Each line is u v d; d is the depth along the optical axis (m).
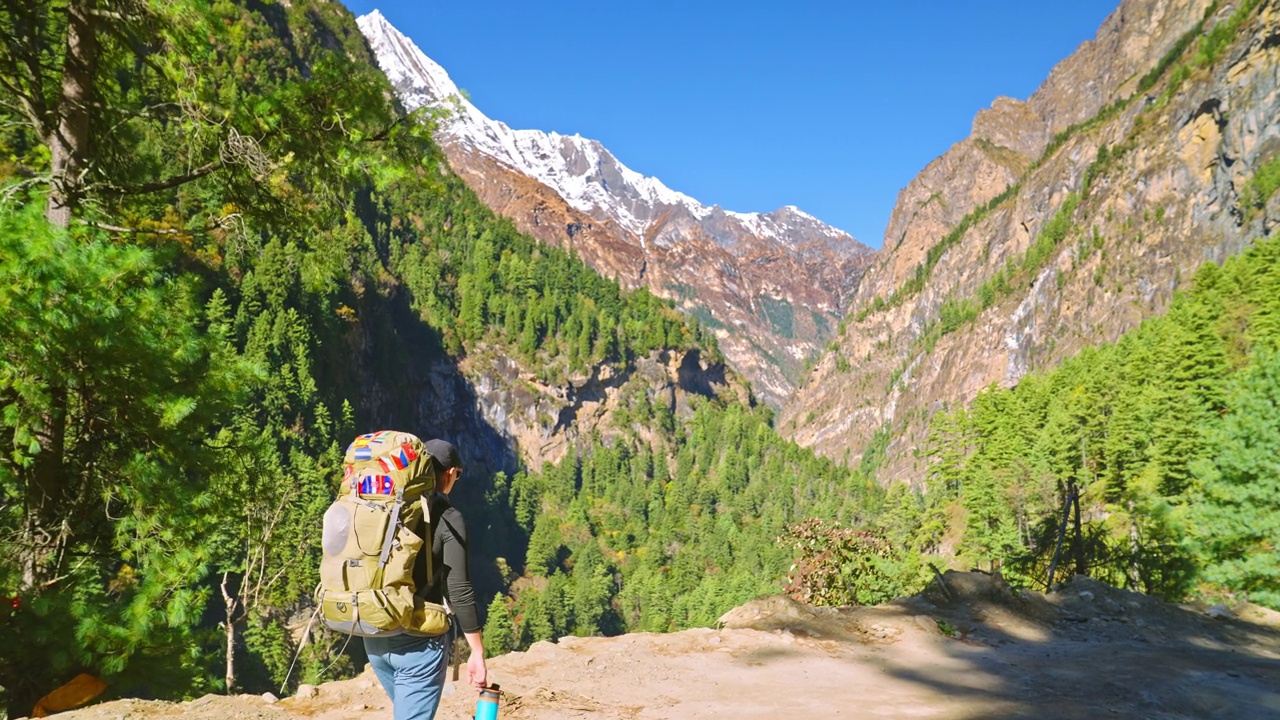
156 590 7.04
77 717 5.09
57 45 8.38
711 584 135.75
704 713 5.92
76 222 7.86
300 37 107.62
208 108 8.30
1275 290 72.88
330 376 162.00
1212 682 7.06
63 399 7.22
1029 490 68.44
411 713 3.28
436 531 3.34
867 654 7.74
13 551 7.23
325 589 3.20
